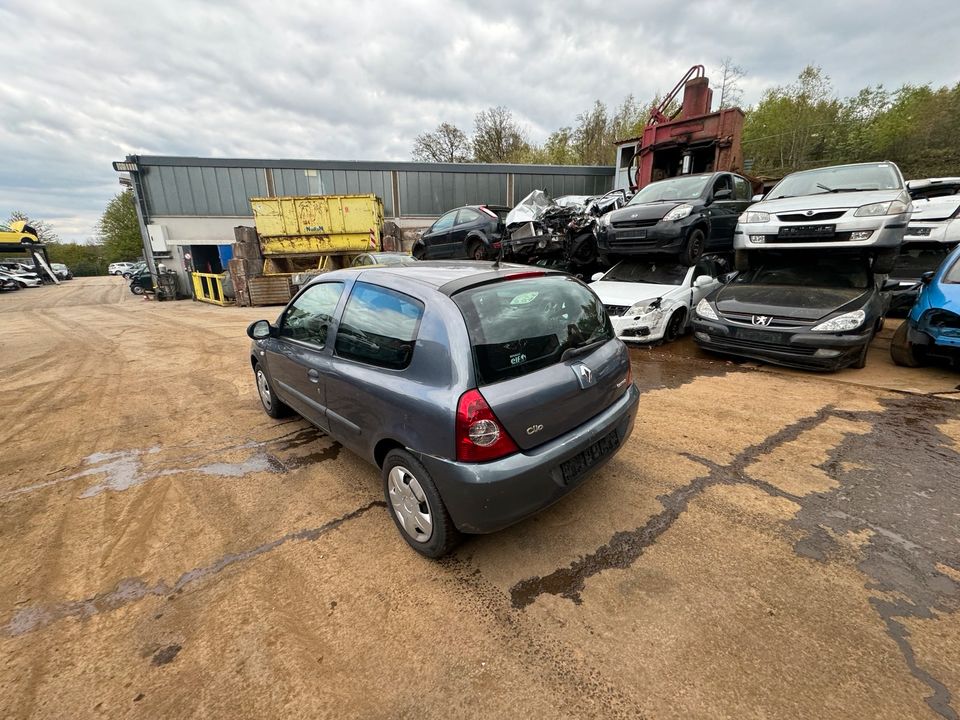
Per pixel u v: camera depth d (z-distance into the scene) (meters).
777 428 3.79
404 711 1.62
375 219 14.45
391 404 2.34
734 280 6.44
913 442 3.46
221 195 18.08
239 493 3.13
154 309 15.58
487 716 1.59
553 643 1.86
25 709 1.68
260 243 14.69
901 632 1.83
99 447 3.98
